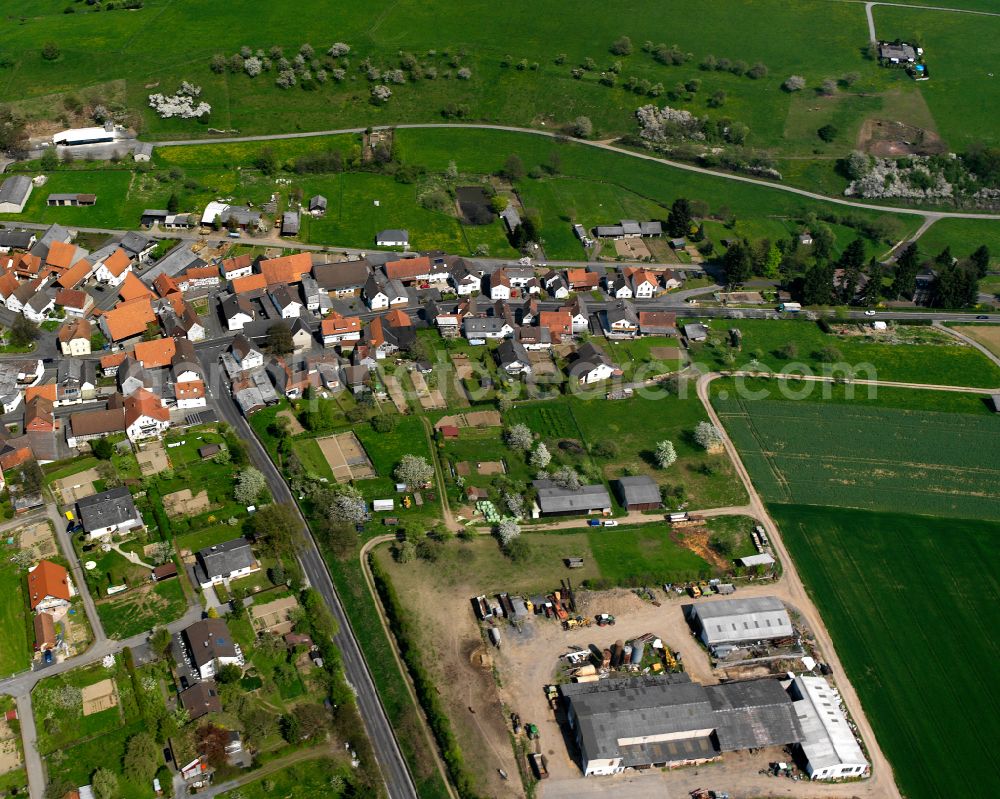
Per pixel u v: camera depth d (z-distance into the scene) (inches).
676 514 6983.3
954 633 6230.3
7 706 5300.2
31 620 5748.0
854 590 6496.1
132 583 6028.5
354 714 5374.0
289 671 5575.8
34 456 6904.5
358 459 7209.6
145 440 7190.0
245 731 5260.8
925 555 6791.3
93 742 5147.6
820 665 5974.4
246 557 6131.9
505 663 5807.1
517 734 5428.2
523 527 6786.4
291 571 6166.3
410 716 5438.0
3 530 6378.0
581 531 6796.3
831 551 6786.4
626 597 6314.0
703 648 6033.5
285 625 5871.1
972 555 6811.0
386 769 5201.8
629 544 6712.6
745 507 7130.9
